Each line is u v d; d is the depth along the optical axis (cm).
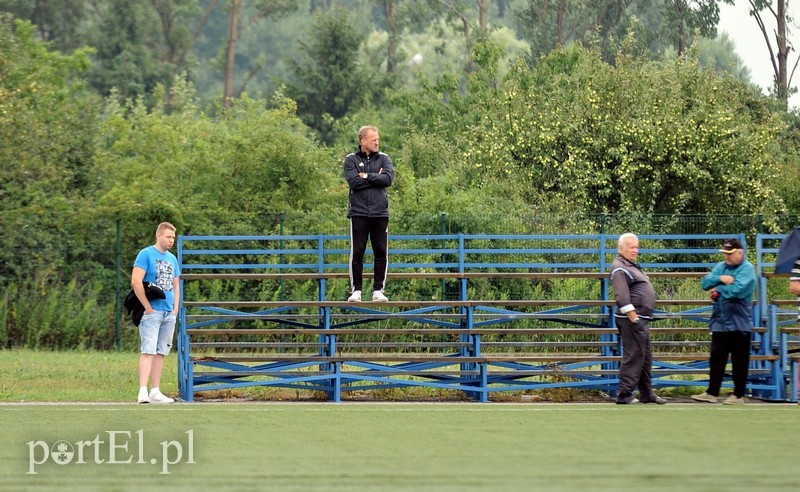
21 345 8194
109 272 8462
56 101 11300
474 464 3097
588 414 4509
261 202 9756
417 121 16812
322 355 6347
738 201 11150
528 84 14375
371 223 5853
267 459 3170
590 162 11138
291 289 8169
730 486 2791
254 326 7931
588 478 2886
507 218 8350
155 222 8406
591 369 6381
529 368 6359
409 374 5850
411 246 8200
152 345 5094
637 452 3347
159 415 4334
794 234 5441
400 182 10106
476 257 8175
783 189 11919
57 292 8300
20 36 13312
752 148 11438
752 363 6047
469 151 11538
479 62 16062
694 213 11419
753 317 6188
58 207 8581
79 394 5528
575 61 14862
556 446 3469
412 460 3162
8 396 5400
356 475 2912
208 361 5662
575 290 8025
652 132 11056
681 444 3534
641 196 11219
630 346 5234
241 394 6075
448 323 6281
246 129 10050
